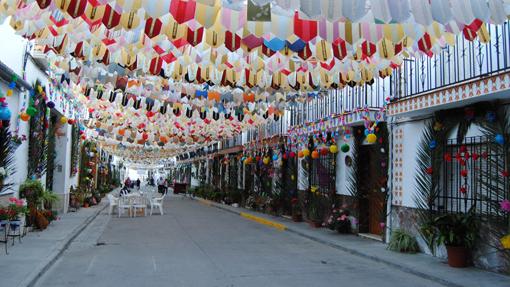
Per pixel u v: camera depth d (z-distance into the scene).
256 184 21.78
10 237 9.96
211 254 9.38
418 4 3.58
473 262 7.84
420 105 8.49
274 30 3.97
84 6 3.80
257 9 3.50
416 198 9.41
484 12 3.70
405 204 9.85
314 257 9.20
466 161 8.02
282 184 17.91
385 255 8.97
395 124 10.31
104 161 35.94
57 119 15.08
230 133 14.67
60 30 4.99
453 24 4.48
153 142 16.27
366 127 10.85
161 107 9.09
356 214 12.20
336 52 5.12
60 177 16.83
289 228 13.90
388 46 5.31
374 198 11.86
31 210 11.19
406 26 4.41
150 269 7.69
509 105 7.24
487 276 7.09
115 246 10.27
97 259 8.57
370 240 11.16
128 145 21.28
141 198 18.84
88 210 19.14
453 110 8.38
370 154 12.14
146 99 8.81
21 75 10.05
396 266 8.07
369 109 10.75
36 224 11.50
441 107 8.25
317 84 6.82
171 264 8.16
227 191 26.17
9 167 9.42
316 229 13.50
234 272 7.56
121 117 12.39
